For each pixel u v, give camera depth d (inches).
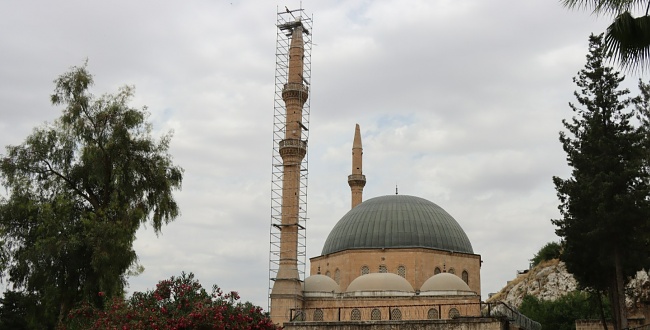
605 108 2000.5
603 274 1999.3
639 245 1859.0
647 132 2039.9
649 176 1916.8
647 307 2351.1
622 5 986.7
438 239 3346.5
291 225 3117.6
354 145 4239.7
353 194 4148.6
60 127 1940.2
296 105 3380.9
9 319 2385.6
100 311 1455.5
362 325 1708.9
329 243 3545.8
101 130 1956.2
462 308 2674.7
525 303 3516.2
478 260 3380.9
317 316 2859.3
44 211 1822.1
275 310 2854.3
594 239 1870.1
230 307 1407.5
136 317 1333.7
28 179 1899.6
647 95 2121.1
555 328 3225.9
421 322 1667.1
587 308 3184.1
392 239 3321.9
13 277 1854.1
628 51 1008.2
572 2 1015.6
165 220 1995.6
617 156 1934.1
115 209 1892.2
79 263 1823.3
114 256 1782.7
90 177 1918.1
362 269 3270.2
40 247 1770.4
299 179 3270.2
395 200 3585.1
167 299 1418.6
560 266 4010.8
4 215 1855.3
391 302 2760.8
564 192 1971.0
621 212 1808.6
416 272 3213.6
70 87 1955.0
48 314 1788.9
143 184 1971.0
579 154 1962.4
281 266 3014.3
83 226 1850.4
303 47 3550.7
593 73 2025.1
